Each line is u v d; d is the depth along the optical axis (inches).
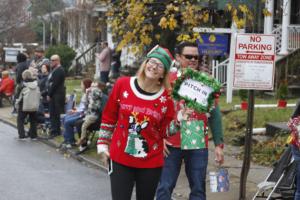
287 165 302.5
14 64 1259.8
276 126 517.0
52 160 500.1
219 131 283.9
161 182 276.4
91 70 1257.4
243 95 647.1
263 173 420.2
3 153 529.7
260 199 344.2
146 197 239.1
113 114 238.8
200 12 438.3
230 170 433.7
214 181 291.6
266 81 329.1
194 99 273.0
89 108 514.3
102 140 241.0
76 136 599.2
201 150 276.4
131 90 233.8
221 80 837.8
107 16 479.5
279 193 314.7
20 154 526.3
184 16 412.8
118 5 462.6
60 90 614.5
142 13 432.8
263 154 466.9
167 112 235.5
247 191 369.4
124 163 233.9
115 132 237.3
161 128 237.1
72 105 636.1
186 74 274.5
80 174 441.4
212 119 283.9
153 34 467.2
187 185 393.1
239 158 476.7
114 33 469.4
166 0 429.7
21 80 697.0
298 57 811.4
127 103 232.8
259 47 327.6
